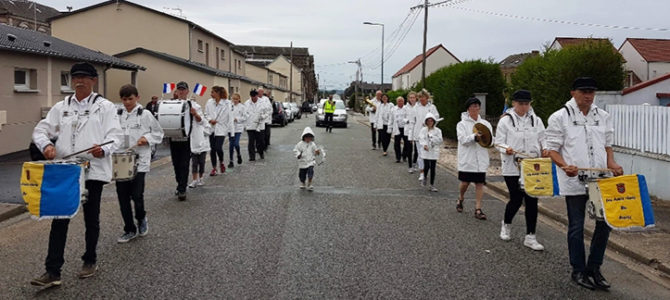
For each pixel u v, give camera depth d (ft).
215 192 31.32
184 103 28.12
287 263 17.90
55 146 16.06
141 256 18.57
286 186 33.73
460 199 27.20
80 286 15.60
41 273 16.76
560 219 25.79
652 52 130.72
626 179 15.26
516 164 20.97
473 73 63.41
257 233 21.80
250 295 14.96
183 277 16.42
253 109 46.73
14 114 46.78
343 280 16.31
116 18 105.19
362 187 34.04
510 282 16.52
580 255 16.55
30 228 22.65
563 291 15.88
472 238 21.86
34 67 49.90
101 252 19.02
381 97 57.93
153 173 38.96
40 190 14.48
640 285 16.89
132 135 21.08
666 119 28.78
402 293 15.31
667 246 20.58
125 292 15.14
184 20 104.37
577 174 16.25
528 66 50.34
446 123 68.03
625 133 32.12
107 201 28.35
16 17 139.44
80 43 106.22
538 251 20.12
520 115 21.57
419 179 36.22
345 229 22.77
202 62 114.32
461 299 14.97
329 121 90.89
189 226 22.94
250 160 46.78
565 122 16.67
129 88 21.16
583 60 41.39
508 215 21.53
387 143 53.26
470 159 25.66
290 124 122.21
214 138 37.78
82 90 16.10
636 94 38.01
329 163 46.37
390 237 21.61
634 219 15.10
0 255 18.70
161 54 90.63
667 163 28.78
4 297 14.69
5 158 43.83
